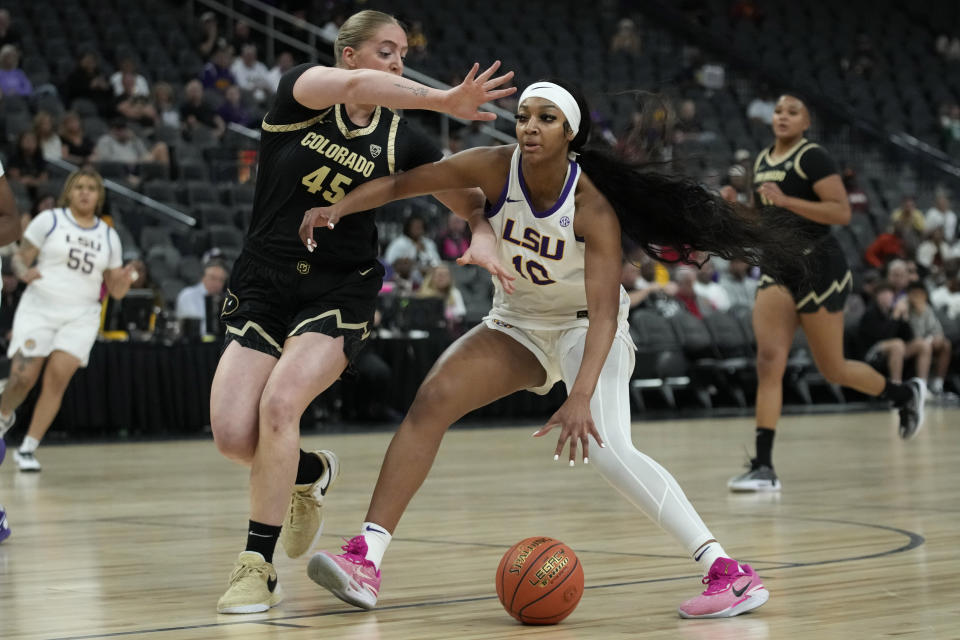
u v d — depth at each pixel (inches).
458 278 1086.4
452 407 294.2
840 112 1626.5
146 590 305.3
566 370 295.9
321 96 282.4
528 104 273.4
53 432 845.2
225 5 1451.8
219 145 1190.9
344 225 299.0
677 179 289.1
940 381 1203.2
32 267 630.5
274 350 302.2
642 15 1754.4
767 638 243.4
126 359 848.3
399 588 305.6
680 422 995.3
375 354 959.0
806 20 1851.6
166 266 983.6
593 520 434.9
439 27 1549.0
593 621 263.9
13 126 1102.4
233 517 452.8
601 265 277.6
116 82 1202.6
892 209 1519.4
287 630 256.1
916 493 512.1
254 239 303.0
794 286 506.9
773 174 531.5
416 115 1342.3
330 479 325.4
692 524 275.1
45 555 362.9
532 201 282.5
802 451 727.7
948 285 1299.2
